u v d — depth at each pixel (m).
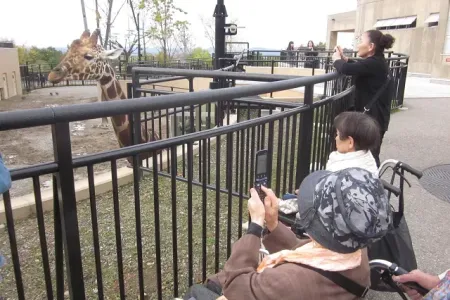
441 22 16.89
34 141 8.05
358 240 1.19
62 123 1.56
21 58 26.03
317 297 1.26
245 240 1.61
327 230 1.22
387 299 2.66
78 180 4.95
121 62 20.38
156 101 1.83
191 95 1.98
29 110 1.46
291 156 3.13
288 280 1.27
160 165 4.84
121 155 1.81
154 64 19.66
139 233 2.05
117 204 1.90
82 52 6.54
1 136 8.42
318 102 3.34
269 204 1.79
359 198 1.18
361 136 2.36
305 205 1.33
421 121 8.02
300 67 18.56
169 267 3.21
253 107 4.42
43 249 1.72
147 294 2.90
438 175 4.84
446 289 1.57
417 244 3.32
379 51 4.10
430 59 20.94
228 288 1.41
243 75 4.01
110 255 3.38
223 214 4.03
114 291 2.93
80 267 1.76
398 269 1.85
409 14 23.33
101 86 6.90
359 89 4.18
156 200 2.09
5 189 1.43
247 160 3.58
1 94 16.22
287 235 1.84
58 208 1.71
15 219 4.03
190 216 2.29
